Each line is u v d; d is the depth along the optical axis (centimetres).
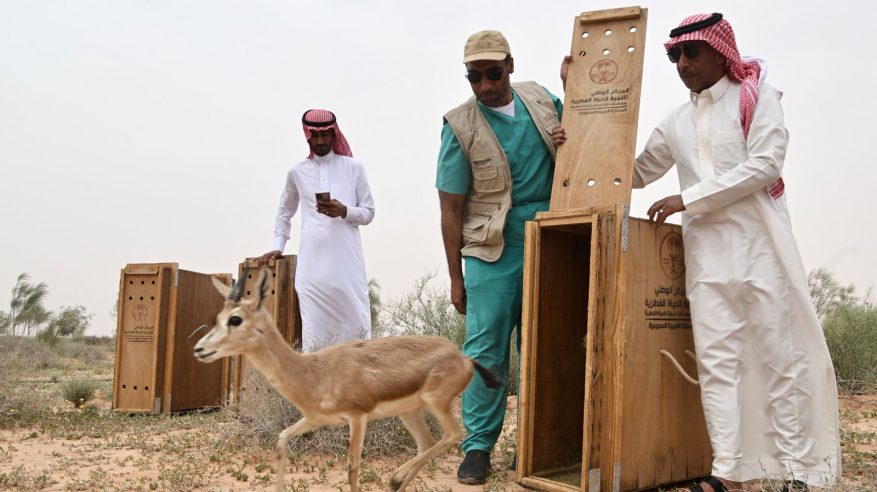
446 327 1221
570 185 595
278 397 728
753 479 528
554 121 638
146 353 994
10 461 684
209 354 477
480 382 607
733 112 546
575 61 633
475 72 612
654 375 550
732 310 533
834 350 1177
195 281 1041
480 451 603
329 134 831
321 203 772
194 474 612
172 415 980
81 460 689
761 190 532
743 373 533
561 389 611
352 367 505
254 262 898
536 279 572
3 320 2819
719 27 545
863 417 889
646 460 542
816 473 513
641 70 601
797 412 520
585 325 634
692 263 550
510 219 621
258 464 659
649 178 620
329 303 812
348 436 704
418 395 521
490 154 618
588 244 635
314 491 567
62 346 2645
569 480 568
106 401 1168
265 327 494
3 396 933
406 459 679
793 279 523
